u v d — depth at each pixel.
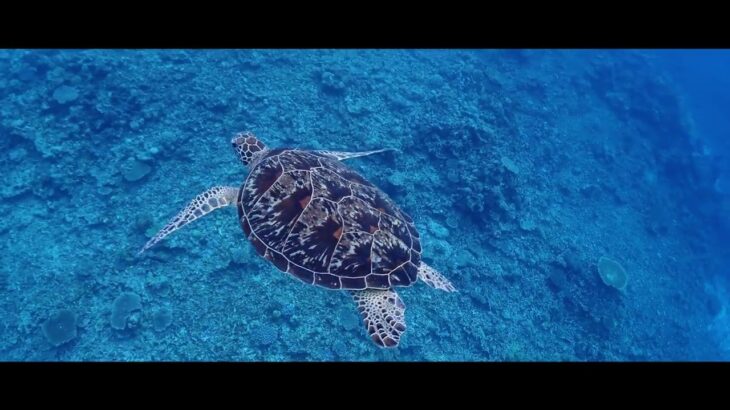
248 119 12.43
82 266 9.18
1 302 8.55
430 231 12.02
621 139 22.73
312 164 5.98
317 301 9.55
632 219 18.72
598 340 12.70
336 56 16.36
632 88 26.67
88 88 11.97
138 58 13.24
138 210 10.20
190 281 9.20
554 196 16.81
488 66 21.98
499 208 13.27
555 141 19.55
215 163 11.25
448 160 13.56
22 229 9.64
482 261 12.26
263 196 5.74
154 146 11.17
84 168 10.70
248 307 9.08
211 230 9.89
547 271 13.34
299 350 8.84
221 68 13.78
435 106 15.59
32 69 12.25
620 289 14.20
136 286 9.02
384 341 5.21
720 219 23.22
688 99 35.94
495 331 10.98
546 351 11.45
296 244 5.31
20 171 10.45
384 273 5.36
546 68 24.88
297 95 13.62
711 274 20.47
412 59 18.42
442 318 10.49
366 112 13.81
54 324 8.30
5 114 11.21
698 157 25.97
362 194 5.82
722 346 17.00
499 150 15.43
